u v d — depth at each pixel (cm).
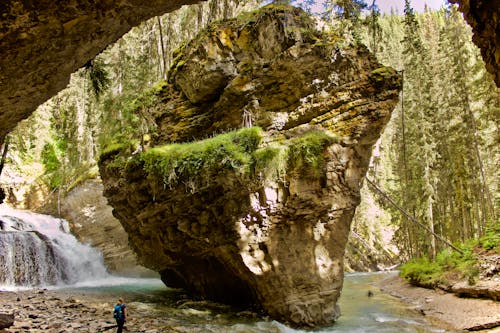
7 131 711
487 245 2042
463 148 2969
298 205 1383
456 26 2927
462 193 2967
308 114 1547
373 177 4353
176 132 1838
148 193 1576
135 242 1884
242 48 1705
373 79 1464
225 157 1359
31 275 2397
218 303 1681
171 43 3036
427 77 3000
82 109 3709
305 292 1409
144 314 1420
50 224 2995
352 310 1720
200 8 2509
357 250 4038
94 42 598
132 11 571
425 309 1705
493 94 2509
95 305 1538
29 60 545
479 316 1447
